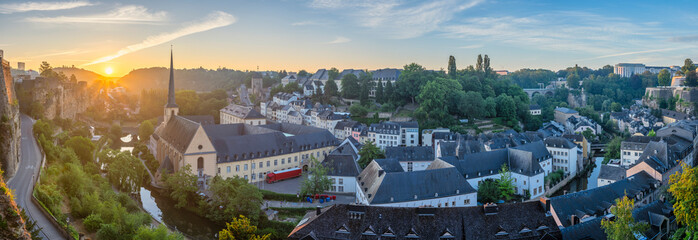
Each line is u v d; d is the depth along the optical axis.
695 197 71.12
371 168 141.75
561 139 196.62
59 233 79.81
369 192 128.25
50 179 115.69
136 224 106.00
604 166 168.50
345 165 161.38
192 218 137.00
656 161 158.38
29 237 65.75
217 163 167.12
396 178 126.12
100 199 119.00
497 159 164.62
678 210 74.56
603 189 122.69
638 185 138.38
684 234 87.50
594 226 96.12
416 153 190.88
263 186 167.50
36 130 158.12
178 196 141.75
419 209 94.94
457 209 95.31
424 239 91.81
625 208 83.00
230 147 172.88
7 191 64.38
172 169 170.88
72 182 117.88
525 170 158.62
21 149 139.88
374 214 95.19
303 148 191.62
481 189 148.00
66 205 110.62
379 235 92.81
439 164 147.88
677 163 168.38
